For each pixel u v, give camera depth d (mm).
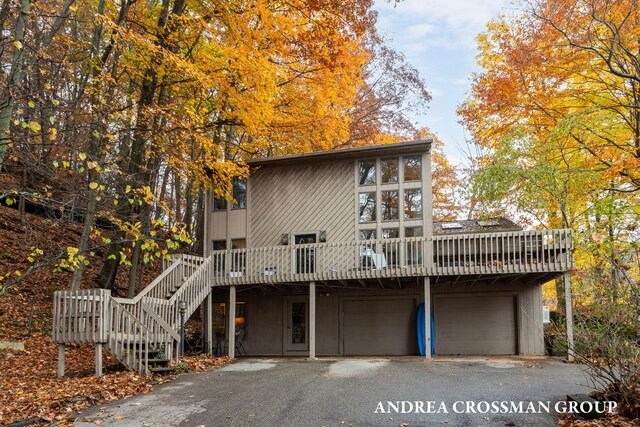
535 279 16438
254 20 16156
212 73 15602
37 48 10438
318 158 17938
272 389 10391
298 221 18188
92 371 11891
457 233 16656
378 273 15570
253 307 19344
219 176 17391
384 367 13156
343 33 16672
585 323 8656
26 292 16766
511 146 16391
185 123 15211
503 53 18594
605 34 16625
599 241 12086
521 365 13117
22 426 7688
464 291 17641
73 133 11617
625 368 7777
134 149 15383
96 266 20641
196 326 21469
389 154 17578
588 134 17031
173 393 10078
